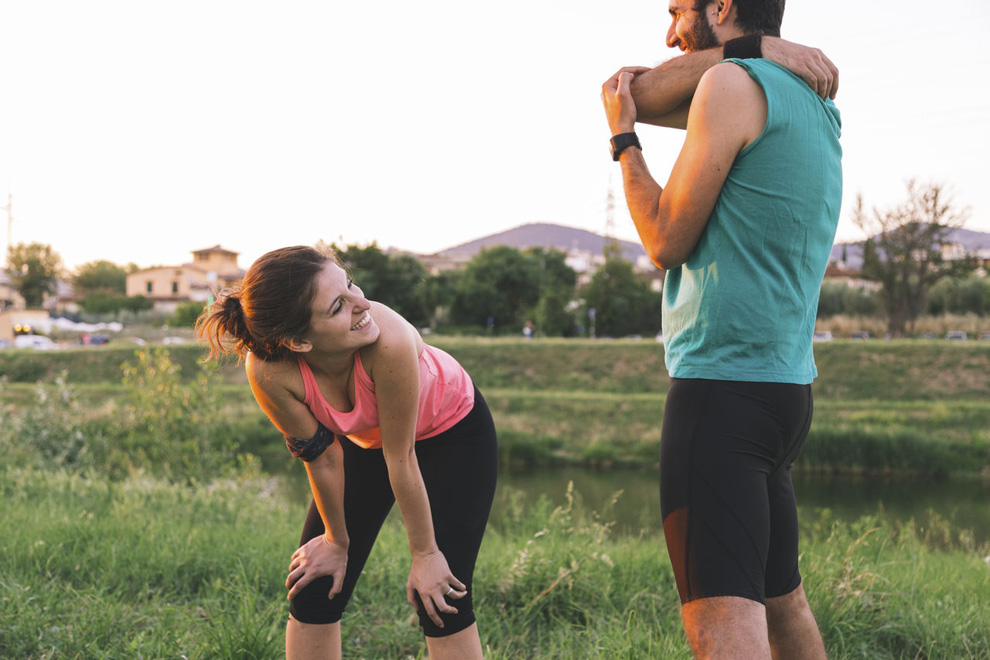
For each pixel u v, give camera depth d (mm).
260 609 3215
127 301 78188
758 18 1900
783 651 2014
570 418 24094
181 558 3785
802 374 1835
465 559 2162
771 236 1758
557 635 3064
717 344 1786
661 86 1981
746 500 1731
